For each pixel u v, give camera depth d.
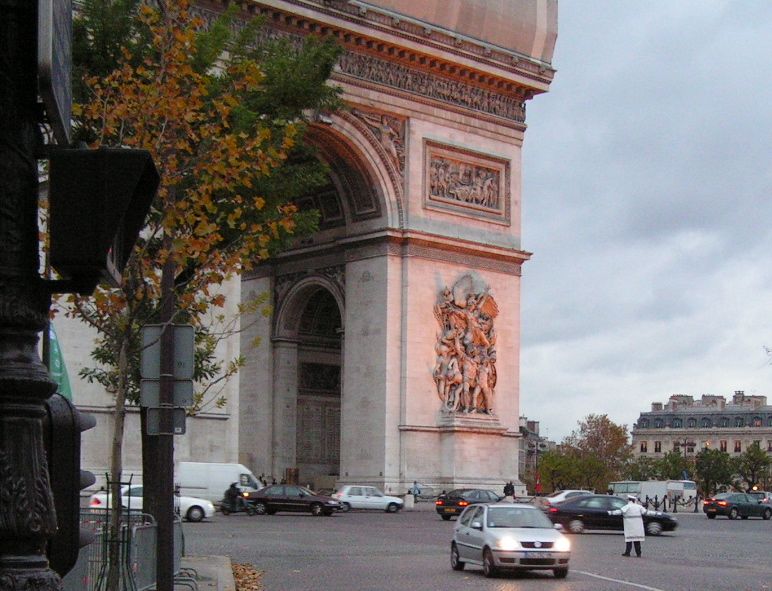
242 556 57.50
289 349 118.88
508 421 113.19
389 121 108.06
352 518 96.00
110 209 9.09
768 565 59.22
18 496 9.04
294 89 48.50
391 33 105.94
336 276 112.44
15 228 9.12
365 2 104.25
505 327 114.12
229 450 94.38
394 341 106.94
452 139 112.00
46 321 9.53
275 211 45.59
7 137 9.06
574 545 72.44
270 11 98.31
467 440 108.75
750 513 130.38
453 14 110.38
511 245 115.50
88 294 9.60
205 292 33.44
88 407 86.44
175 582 39.94
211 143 37.75
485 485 109.56
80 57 43.75
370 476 106.75
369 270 108.88
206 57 44.41
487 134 114.75
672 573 52.91
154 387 30.17
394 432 106.38
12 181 9.09
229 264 33.72
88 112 34.50
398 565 54.72
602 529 85.69
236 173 33.25
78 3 53.44
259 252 35.53
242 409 119.31
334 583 45.78
